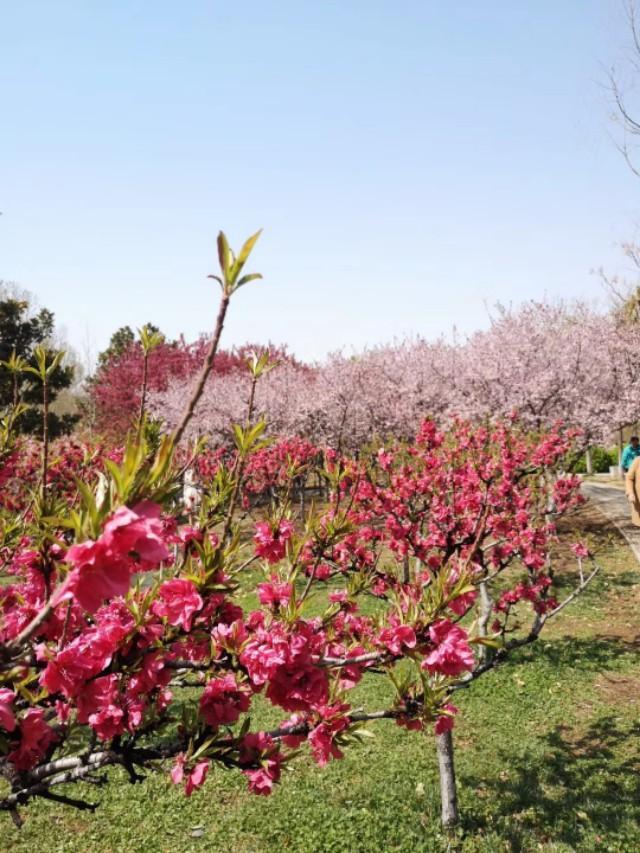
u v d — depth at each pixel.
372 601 7.77
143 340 2.42
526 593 6.23
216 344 1.13
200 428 23.28
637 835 5.11
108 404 30.23
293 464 3.11
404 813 5.58
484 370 18.05
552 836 5.21
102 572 1.04
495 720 7.30
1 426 3.15
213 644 2.03
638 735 6.81
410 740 6.93
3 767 1.93
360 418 21.50
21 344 20.50
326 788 6.03
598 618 10.48
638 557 13.56
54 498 2.04
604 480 25.80
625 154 12.00
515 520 6.62
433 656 2.20
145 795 5.95
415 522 5.87
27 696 1.66
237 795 5.94
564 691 7.91
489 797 5.88
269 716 7.38
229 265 1.13
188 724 2.03
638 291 20.64
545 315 19.30
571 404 17.19
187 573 1.98
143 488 1.09
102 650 1.74
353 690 7.99
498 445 8.18
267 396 23.48
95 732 2.03
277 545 2.59
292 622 2.11
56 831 5.46
